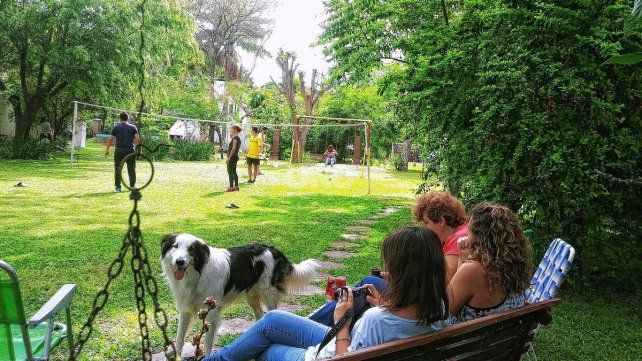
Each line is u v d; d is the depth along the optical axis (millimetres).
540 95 5949
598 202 6258
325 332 3006
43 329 3336
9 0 20453
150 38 21969
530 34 6301
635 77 6008
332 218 11055
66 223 8961
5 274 6004
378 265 7281
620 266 6418
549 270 4055
